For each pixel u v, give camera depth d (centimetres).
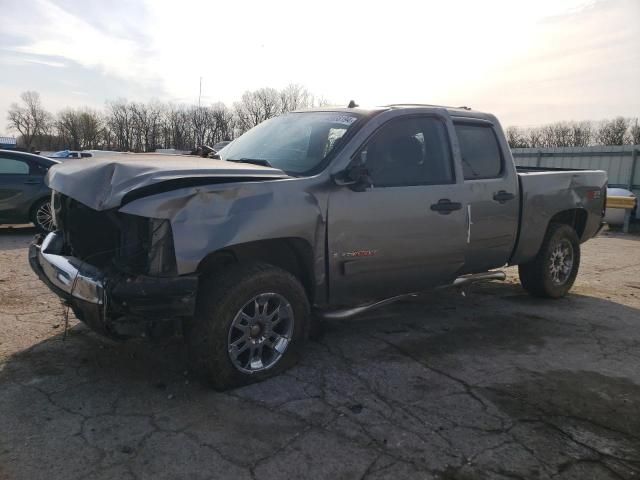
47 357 384
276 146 435
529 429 312
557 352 440
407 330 481
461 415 326
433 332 479
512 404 343
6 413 306
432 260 442
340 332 468
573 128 6906
